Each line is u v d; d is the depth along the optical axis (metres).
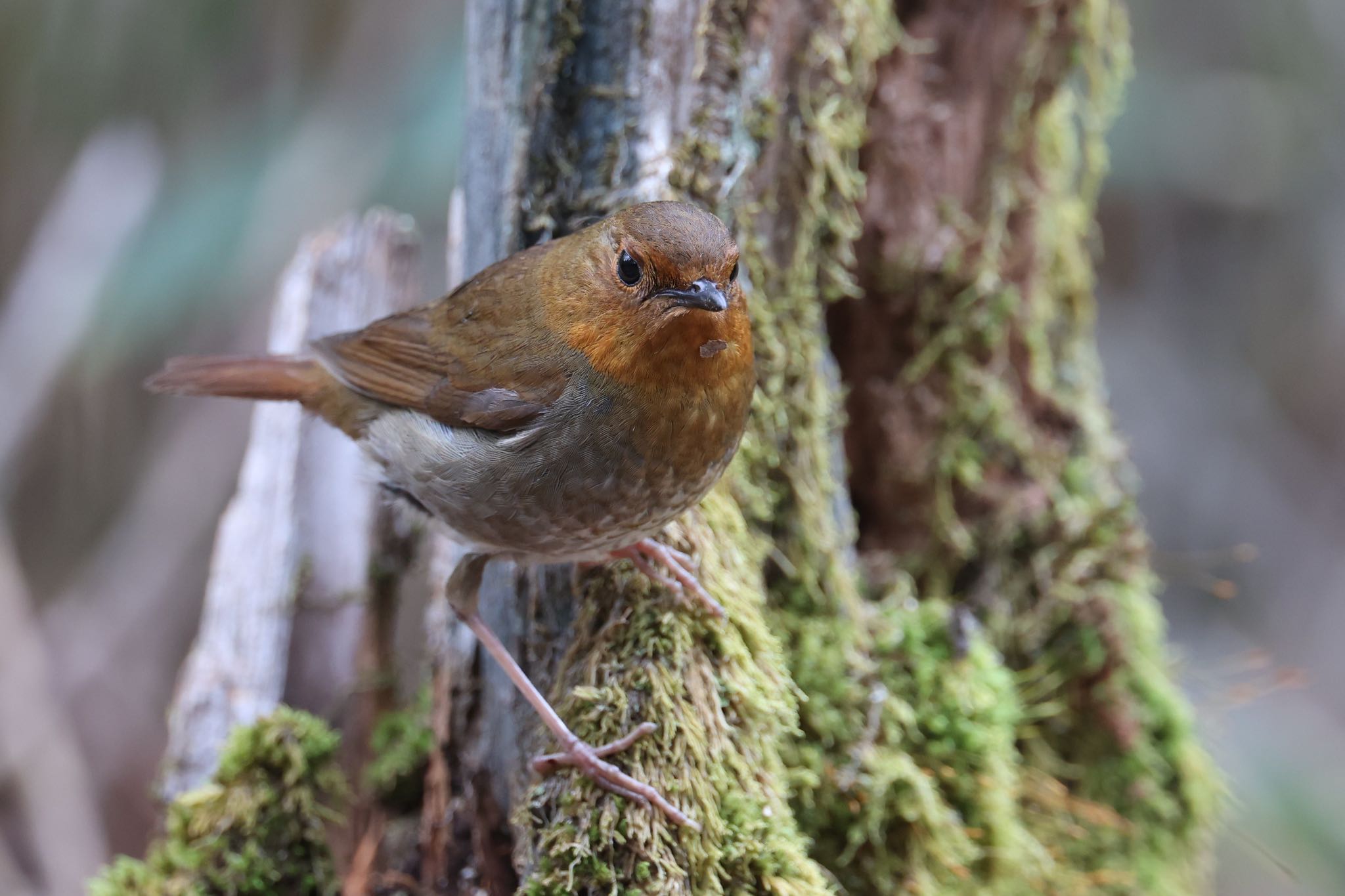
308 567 9.33
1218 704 9.91
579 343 6.32
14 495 14.02
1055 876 8.69
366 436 7.69
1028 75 8.53
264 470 9.30
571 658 6.72
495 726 7.47
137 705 14.25
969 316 8.86
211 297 12.45
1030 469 9.22
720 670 6.45
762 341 7.42
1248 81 12.86
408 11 13.01
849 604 7.81
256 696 8.98
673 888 5.83
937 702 7.70
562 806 6.05
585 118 7.19
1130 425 13.80
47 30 13.19
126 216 12.68
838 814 7.34
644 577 6.62
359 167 12.58
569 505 6.46
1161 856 9.20
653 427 6.23
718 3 7.06
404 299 9.90
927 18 8.45
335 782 7.97
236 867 7.52
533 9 7.07
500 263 7.00
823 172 7.48
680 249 5.95
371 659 9.72
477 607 7.11
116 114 13.45
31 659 12.45
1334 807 11.46
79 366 13.45
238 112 13.26
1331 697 13.16
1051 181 9.38
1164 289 13.82
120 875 7.59
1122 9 9.01
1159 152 12.79
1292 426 13.89
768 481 7.59
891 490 9.11
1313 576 13.64
